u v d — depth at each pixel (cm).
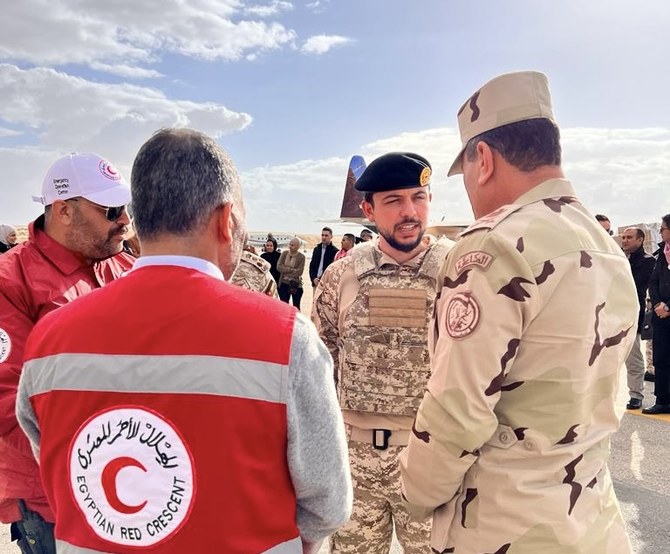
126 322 93
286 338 92
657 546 303
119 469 88
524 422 114
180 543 86
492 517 115
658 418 535
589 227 122
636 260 572
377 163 198
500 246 112
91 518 90
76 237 176
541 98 125
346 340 202
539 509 111
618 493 372
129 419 88
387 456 196
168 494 87
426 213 201
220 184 99
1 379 153
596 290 114
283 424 90
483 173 129
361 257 212
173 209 96
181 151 97
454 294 117
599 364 116
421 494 122
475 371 110
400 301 196
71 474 92
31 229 178
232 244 105
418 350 193
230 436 87
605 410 121
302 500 101
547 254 111
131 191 100
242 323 91
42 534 160
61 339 96
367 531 201
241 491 87
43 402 96
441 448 114
